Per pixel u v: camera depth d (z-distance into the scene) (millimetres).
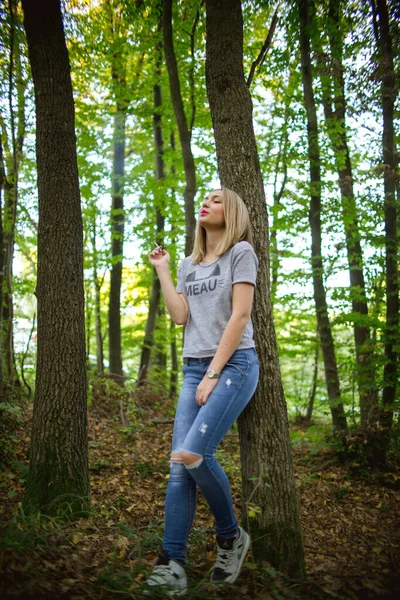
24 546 2090
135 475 4453
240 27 3090
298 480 5375
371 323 6414
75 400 3244
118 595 1942
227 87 3020
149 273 11367
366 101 6312
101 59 7750
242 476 2705
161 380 10891
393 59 5719
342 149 7395
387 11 5617
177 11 6836
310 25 5863
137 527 3279
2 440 4199
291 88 7613
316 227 7059
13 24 5289
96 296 10914
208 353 2326
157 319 11336
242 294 2270
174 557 2145
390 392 6238
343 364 7059
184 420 2299
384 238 6332
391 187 6211
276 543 2555
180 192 9953
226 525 2260
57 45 3283
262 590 2152
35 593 1761
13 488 3570
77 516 3090
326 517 4492
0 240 5832
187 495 2240
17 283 7984
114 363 9461
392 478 5680
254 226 2895
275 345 2803
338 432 6188
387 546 3850
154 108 8523
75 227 3332
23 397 6211
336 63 6180
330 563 3293
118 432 5906
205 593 2031
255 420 2666
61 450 3156
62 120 3291
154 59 7953
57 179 3271
